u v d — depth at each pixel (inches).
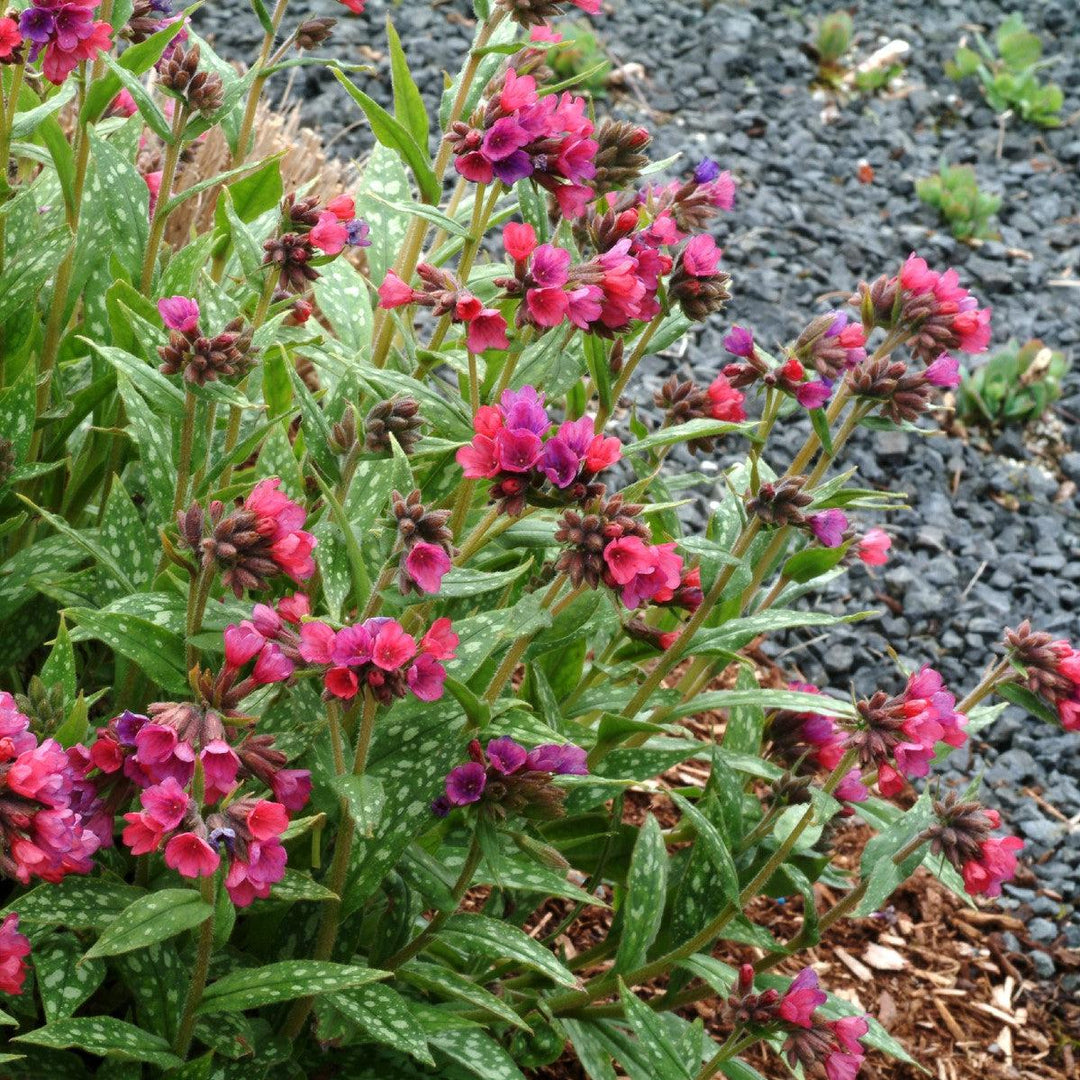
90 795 18.0
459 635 19.7
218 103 22.5
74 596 21.4
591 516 18.6
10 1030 20.2
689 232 22.8
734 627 22.1
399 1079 21.3
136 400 20.5
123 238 23.3
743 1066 21.9
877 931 30.2
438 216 21.1
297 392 19.5
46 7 21.1
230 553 17.4
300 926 21.1
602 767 22.8
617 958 22.3
